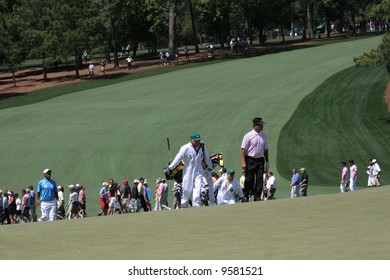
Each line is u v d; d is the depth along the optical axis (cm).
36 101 19050
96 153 12406
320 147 11788
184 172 4556
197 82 19062
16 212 9256
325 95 15162
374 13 13038
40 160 12256
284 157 11506
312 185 10000
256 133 4600
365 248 2064
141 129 13800
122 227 2761
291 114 13962
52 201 6588
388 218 2639
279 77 18238
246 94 16388
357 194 3544
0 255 2242
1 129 14988
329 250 2070
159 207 8600
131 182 11044
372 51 12838
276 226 2588
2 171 11825
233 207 3278
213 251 2167
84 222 3028
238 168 11106
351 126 12719
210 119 14162
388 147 11462
